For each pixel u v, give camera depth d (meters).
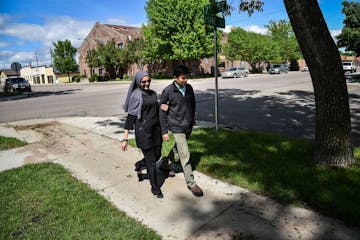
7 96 22.44
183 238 2.79
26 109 12.73
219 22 5.79
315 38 3.68
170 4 32.81
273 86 19.78
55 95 20.14
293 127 7.29
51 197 3.63
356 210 2.96
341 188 3.40
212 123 7.90
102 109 11.57
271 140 5.65
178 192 3.79
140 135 3.54
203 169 4.41
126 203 3.53
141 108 3.48
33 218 3.18
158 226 3.01
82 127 7.89
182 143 3.71
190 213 3.25
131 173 4.50
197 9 33.19
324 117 4.00
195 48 33.53
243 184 3.85
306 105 10.74
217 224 3.00
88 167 4.80
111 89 23.36
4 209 3.38
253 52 49.38
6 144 6.23
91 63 44.56
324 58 3.73
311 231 2.80
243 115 9.14
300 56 62.22
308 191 3.44
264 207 3.28
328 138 4.03
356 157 4.35
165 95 3.59
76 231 2.90
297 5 3.64
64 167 4.82
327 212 3.07
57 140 6.55
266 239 2.71
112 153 5.51
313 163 4.25
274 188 3.60
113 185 4.07
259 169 4.20
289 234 2.77
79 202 3.50
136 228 2.93
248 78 32.34
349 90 15.55
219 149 5.21
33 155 5.52
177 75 3.53
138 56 40.59
